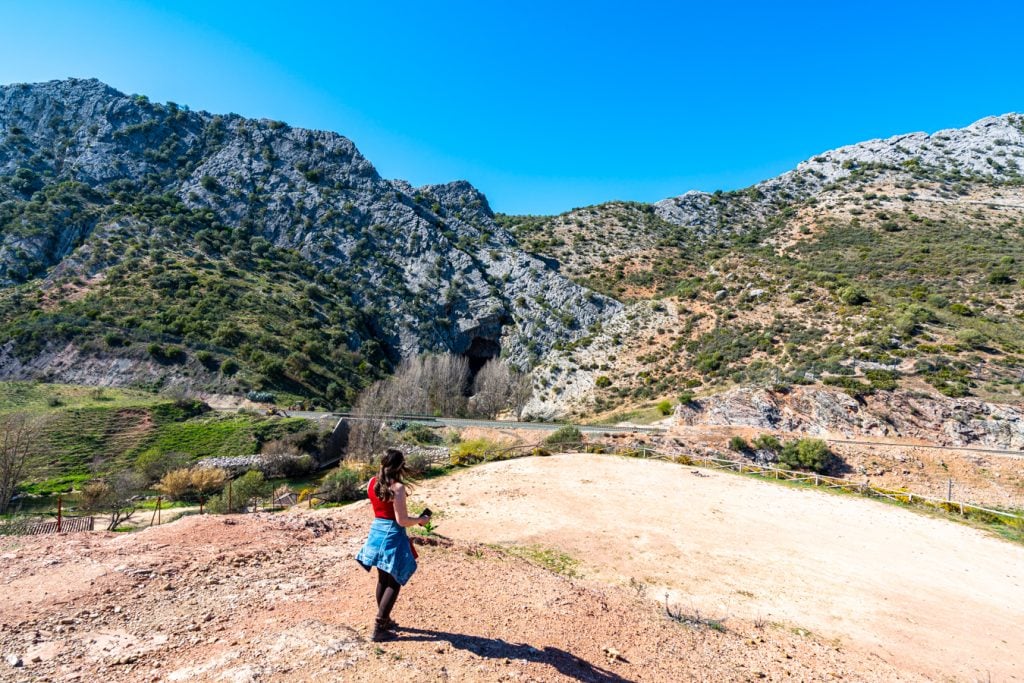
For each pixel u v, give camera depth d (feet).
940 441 102.83
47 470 104.22
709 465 87.56
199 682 13.06
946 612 35.78
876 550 48.08
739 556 44.01
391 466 16.31
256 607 18.04
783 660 22.97
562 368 209.67
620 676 17.19
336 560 23.17
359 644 15.48
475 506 54.90
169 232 255.50
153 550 22.50
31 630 15.65
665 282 282.77
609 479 68.80
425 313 264.72
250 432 126.11
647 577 37.68
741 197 410.93
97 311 187.42
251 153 328.49
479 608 19.93
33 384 150.71
